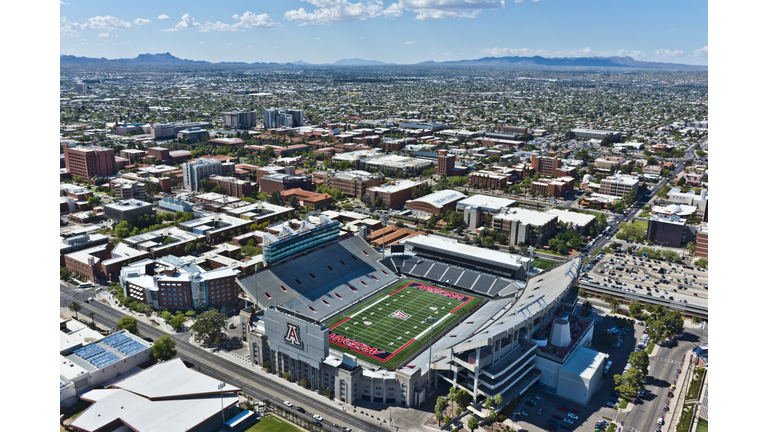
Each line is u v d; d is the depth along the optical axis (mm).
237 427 189000
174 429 175375
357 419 196375
